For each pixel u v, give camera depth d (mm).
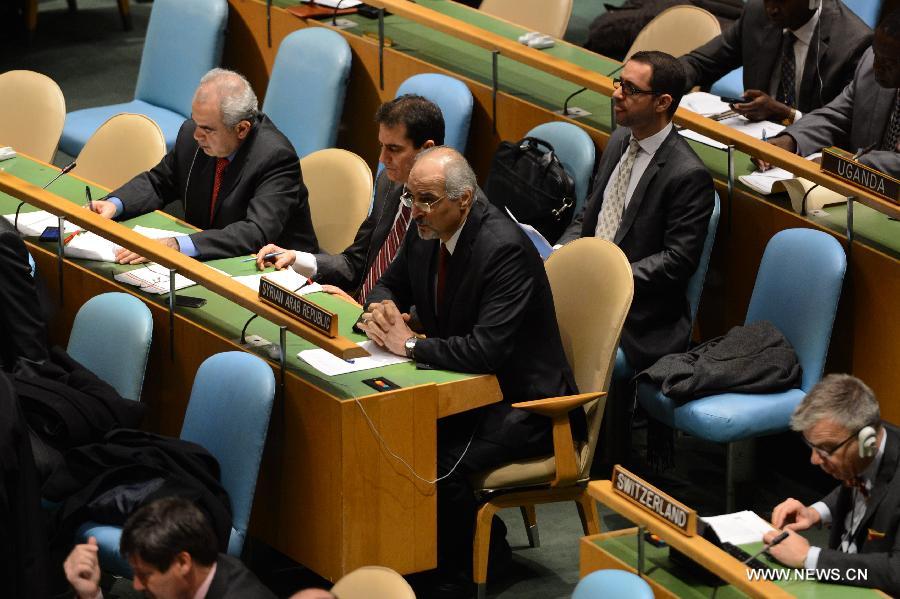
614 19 27594
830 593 11242
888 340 16625
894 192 16219
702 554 11000
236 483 14633
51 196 17781
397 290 16719
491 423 15430
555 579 16141
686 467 18547
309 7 24969
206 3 24656
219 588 11859
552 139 19797
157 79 25125
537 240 17469
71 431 14859
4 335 16047
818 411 11977
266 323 16312
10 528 13320
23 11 32656
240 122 18531
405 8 22562
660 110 17594
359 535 14680
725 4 27000
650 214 17672
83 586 12719
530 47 21969
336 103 22859
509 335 15047
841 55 20031
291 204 18859
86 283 17703
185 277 16641
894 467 11992
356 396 14383
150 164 21078
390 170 17750
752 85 21109
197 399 15047
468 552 16031
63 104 23094
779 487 17875
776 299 16953
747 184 18234
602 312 15609
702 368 16422
